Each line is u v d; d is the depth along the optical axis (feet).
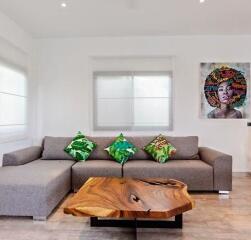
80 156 12.74
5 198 8.55
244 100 15.87
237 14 12.67
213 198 10.96
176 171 11.50
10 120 13.48
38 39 16.25
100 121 16.48
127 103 16.38
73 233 7.81
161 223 8.18
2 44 12.63
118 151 12.50
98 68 16.47
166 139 13.43
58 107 16.30
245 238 7.48
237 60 15.84
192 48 15.94
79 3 11.41
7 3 11.41
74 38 16.20
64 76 16.29
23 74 15.02
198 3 11.46
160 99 16.35
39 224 8.38
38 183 8.57
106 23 13.83
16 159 11.25
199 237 7.56
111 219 8.33
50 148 13.15
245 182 13.57
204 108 15.94
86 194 7.54
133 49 16.08
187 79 15.97
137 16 12.89
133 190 7.98
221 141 15.90
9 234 7.70
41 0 11.14
